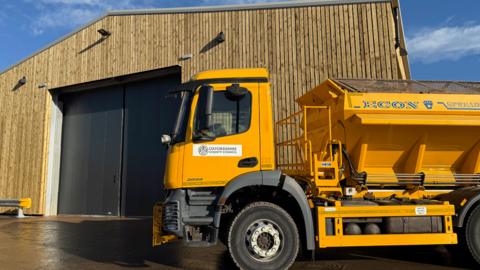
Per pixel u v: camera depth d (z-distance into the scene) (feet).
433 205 20.31
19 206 52.95
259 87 20.72
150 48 47.55
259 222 19.51
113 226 40.96
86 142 54.85
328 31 38.99
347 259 23.43
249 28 42.06
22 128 57.98
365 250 26.18
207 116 19.69
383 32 37.22
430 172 22.84
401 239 19.84
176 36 45.91
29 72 58.54
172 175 19.95
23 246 29.43
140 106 50.88
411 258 23.63
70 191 55.16
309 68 39.09
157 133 49.14
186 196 20.06
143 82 51.01
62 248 28.50
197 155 19.95
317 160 22.00
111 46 50.57
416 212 20.10
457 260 22.71
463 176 22.66
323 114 23.61
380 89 22.53
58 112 57.26
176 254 25.94
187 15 45.57
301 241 20.35
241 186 19.35
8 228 40.16
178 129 20.61
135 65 48.39
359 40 37.86
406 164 22.72
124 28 49.73
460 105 21.83
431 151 22.44
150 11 47.62
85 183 54.08
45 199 54.54
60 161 56.95
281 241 19.39
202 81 20.85
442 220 20.27
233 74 20.97
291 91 39.29
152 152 49.21
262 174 19.58
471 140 22.20
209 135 20.15
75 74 53.62
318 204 20.31
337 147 21.98
